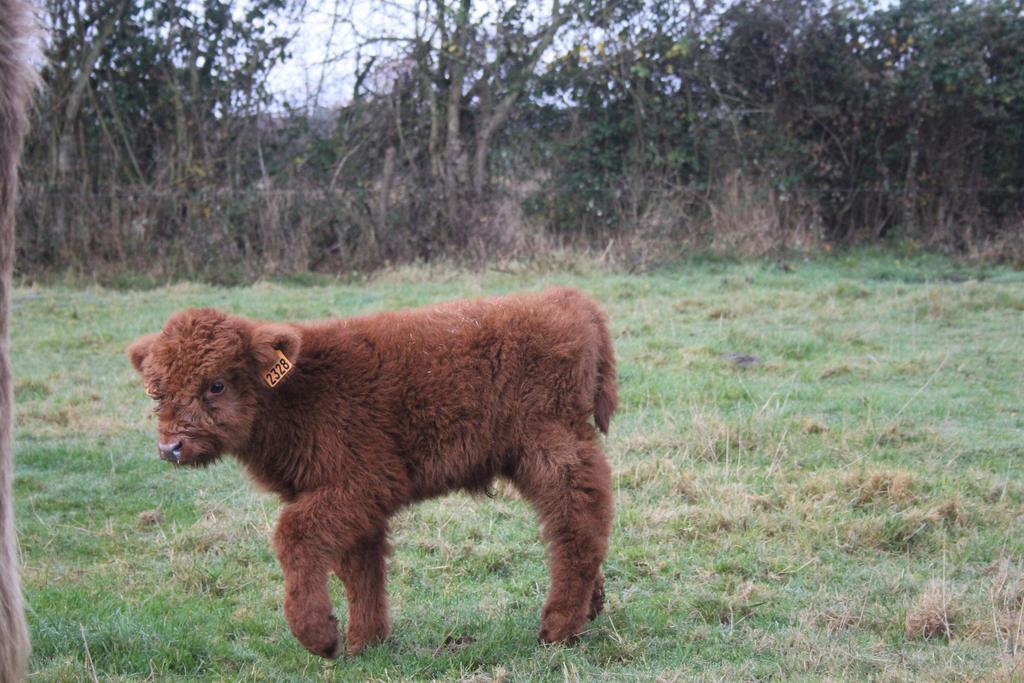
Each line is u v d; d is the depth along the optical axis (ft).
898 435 24.03
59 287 49.70
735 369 30.83
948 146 57.62
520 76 57.00
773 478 21.61
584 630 15.07
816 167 58.59
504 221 54.39
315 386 14.21
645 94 57.47
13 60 9.52
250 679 14.03
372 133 57.67
